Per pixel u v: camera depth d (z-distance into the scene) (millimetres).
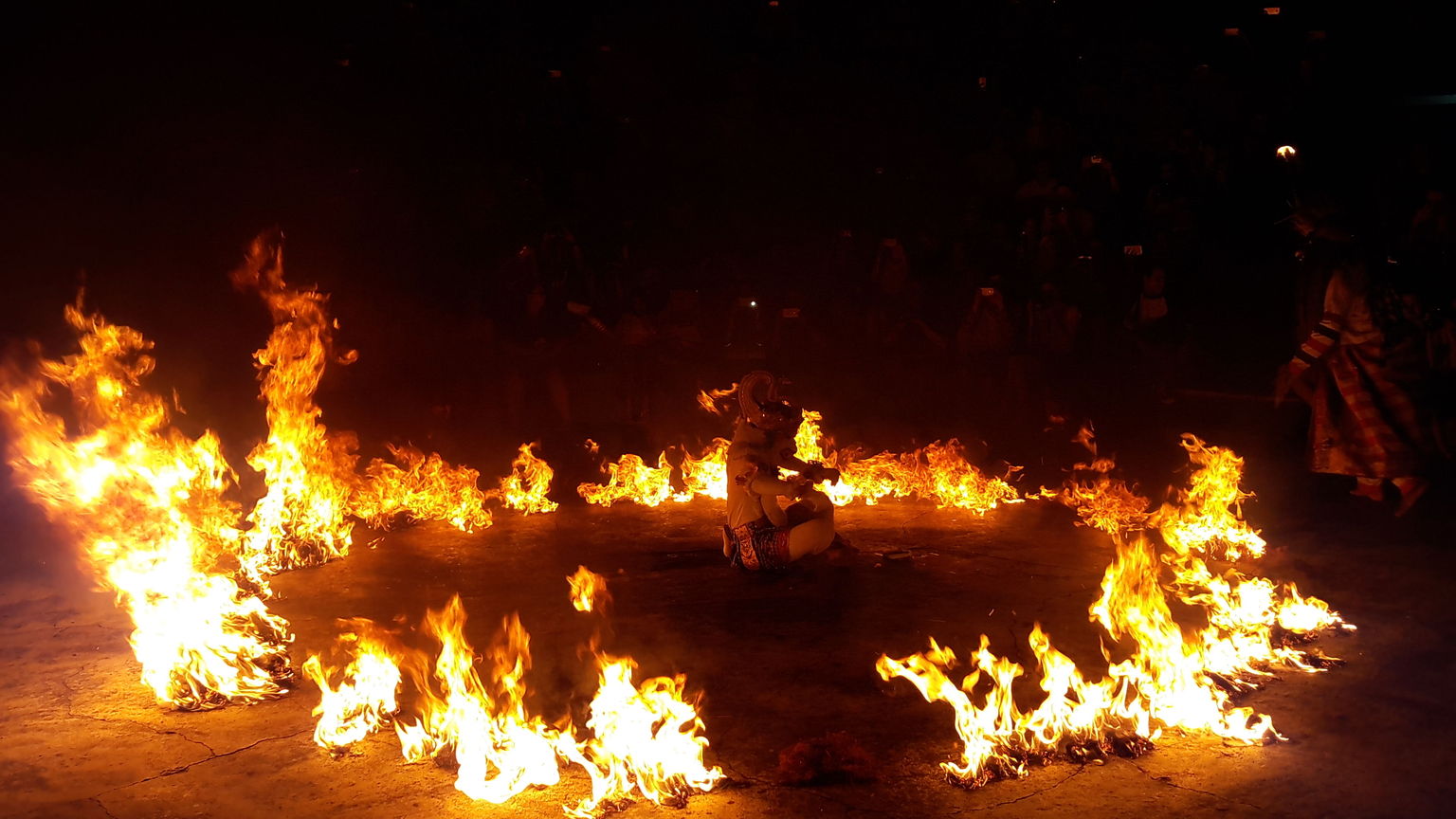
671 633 5762
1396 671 5105
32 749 4480
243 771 4273
